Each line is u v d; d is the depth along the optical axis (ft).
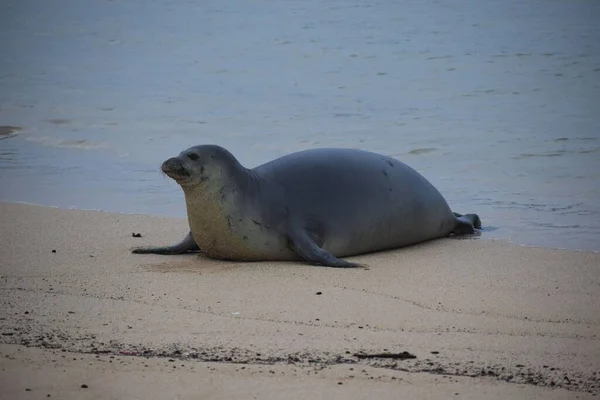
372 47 315.17
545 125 205.05
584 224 130.72
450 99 238.07
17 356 74.69
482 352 76.89
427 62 288.92
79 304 90.58
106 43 358.64
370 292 96.89
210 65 301.84
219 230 110.73
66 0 482.28
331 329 83.25
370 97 243.19
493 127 204.03
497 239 124.06
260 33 353.92
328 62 295.69
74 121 223.92
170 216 137.08
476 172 165.78
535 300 93.91
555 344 79.20
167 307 89.86
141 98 252.62
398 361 74.33
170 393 66.90
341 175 116.78
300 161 117.29
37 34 388.78
